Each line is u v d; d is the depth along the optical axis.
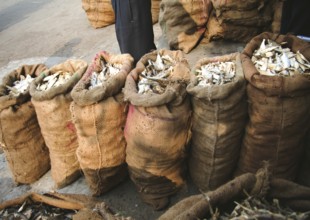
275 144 2.02
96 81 2.25
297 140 2.04
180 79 2.09
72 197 2.01
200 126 2.09
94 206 1.90
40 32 6.00
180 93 2.00
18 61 4.93
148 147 2.04
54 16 6.79
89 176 2.35
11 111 2.35
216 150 2.09
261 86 1.83
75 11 6.87
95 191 2.42
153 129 1.97
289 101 1.87
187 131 2.15
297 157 2.16
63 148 2.45
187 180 2.47
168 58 2.40
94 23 5.61
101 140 2.20
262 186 1.49
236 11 3.57
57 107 2.25
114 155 2.29
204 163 2.21
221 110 1.94
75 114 2.14
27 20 6.85
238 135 2.10
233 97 1.92
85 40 5.25
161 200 2.29
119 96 2.18
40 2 8.06
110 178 2.38
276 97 1.86
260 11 3.58
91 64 2.42
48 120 2.30
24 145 2.53
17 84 2.55
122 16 2.97
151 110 1.96
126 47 3.13
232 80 1.98
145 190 2.28
